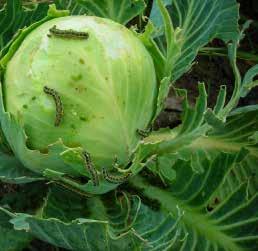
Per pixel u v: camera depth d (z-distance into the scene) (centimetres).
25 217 63
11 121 65
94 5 77
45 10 80
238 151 76
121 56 66
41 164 67
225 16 81
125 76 66
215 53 103
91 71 65
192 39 81
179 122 99
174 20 83
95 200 73
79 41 65
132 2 76
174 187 75
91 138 66
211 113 66
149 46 71
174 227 67
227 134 81
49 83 65
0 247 72
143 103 68
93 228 62
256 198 71
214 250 71
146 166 76
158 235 69
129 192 76
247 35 108
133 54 67
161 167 76
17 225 62
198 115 73
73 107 65
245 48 108
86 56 65
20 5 77
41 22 69
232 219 72
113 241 63
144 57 68
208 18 81
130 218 72
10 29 78
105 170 64
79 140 66
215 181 73
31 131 66
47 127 65
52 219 62
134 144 69
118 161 68
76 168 65
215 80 105
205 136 73
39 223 64
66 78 65
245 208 72
